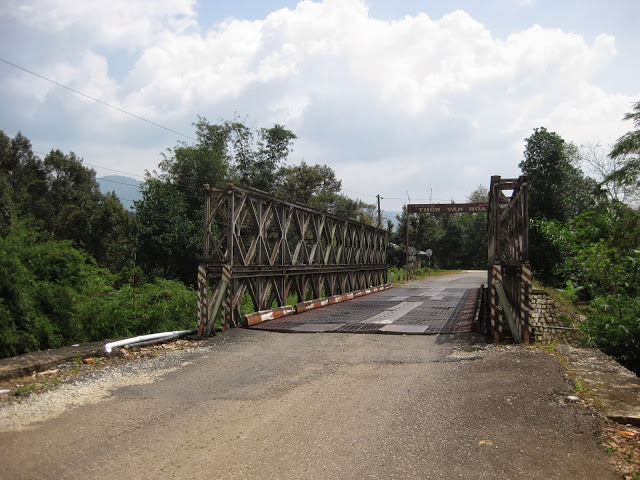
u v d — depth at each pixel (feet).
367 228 73.61
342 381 20.29
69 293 31.99
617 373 20.61
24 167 135.85
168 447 13.09
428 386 19.24
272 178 113.39
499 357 23.68
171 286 44.14
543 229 50.01
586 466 11.89
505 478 11.27
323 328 34.24
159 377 21.01
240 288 35.70
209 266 33.22
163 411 16.22
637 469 11.70
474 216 236.63
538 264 78.02
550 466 11.89
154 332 36.17
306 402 17.26
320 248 52.11
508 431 14.12
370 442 13.46
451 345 27.76
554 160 81.71
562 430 14.10
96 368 22.81
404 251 169.78
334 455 12.58
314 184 146.41
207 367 22.99
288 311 42.37
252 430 14.42
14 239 32.73
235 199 35.65
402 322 37.17
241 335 31.78
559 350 26.32
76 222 119.96
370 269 74.38
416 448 13.01
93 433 14.12
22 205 100.78
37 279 31.55
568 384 18.61
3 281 26.76
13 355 25.91
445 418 15.37
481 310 35.01
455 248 220.23
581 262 43.55
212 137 107.65
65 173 140.97
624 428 14.52
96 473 11.48
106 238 121.29
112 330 34.14
